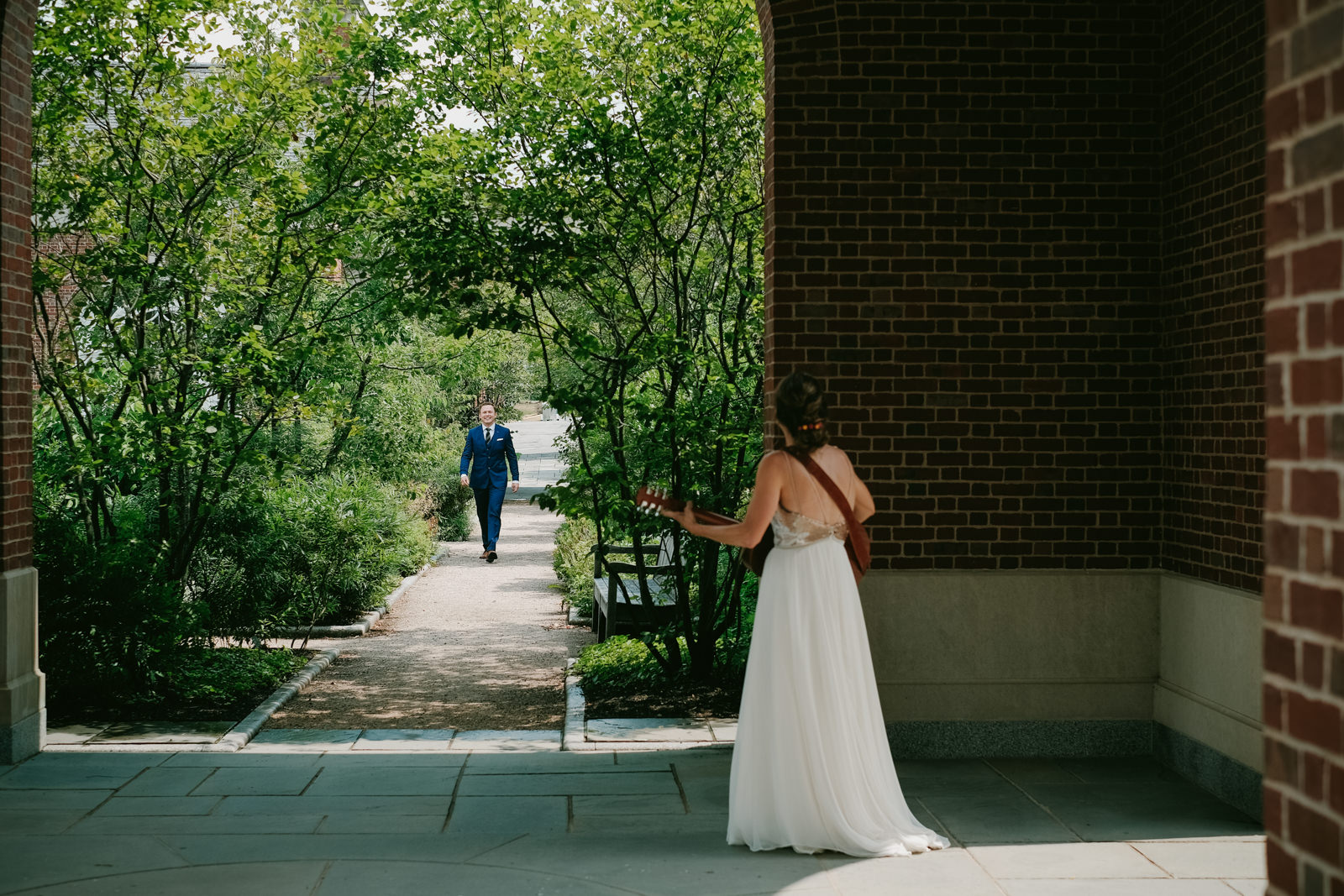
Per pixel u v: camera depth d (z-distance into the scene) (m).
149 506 9.15
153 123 7.80
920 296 5.93
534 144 7.95
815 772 4.45
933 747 5.96
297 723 7.30
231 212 8.67
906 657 5.95
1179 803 5.19
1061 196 5.95
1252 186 5.08
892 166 5.92
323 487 10.98
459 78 8.16
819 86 5.92
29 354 6.21
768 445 6.04
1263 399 5.01
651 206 7.99
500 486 15.91
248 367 7.95
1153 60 5.96
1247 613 5.11
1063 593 5.96
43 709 6.23
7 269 5.93
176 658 7.85
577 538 13.61
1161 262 5.97
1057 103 5.95
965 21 5.94
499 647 9.99
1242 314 5.17
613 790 5.43
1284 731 2.01
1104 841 4.63
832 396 5.92
